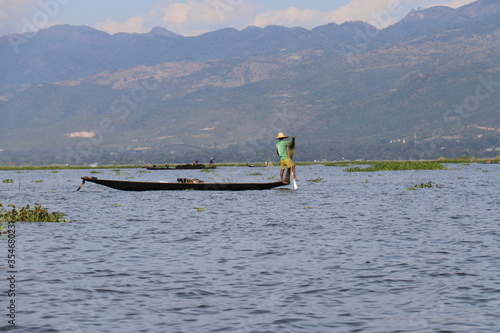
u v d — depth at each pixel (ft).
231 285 55.26
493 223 95.55
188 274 59.72
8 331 42.78
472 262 63.98
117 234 86.58
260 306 48.65
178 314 46.73
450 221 98.99
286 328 43.42
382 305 48.67
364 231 88.28
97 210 122.21
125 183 164.76
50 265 64.18
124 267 63.10
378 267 62.23
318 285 55.01
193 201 141.28
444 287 53.72
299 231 88.89
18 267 63.10
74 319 45.50
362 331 42.73
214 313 46.88
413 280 56.49
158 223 99.35
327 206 127.85
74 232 88.48
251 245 76.48
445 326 43.37
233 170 453.99
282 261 65.82
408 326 43.55
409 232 86.63
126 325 44.24
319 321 44.88
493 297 50.24
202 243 78.28
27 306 48.70
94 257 68.69
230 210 120.06
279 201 140.77
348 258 67.15
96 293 52.60
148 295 51.96
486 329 42.57
